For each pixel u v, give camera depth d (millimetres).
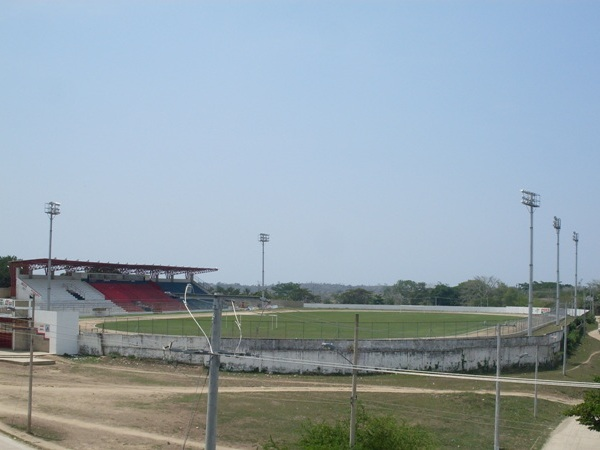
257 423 53781
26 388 61500
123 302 131625
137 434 48875
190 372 72562
